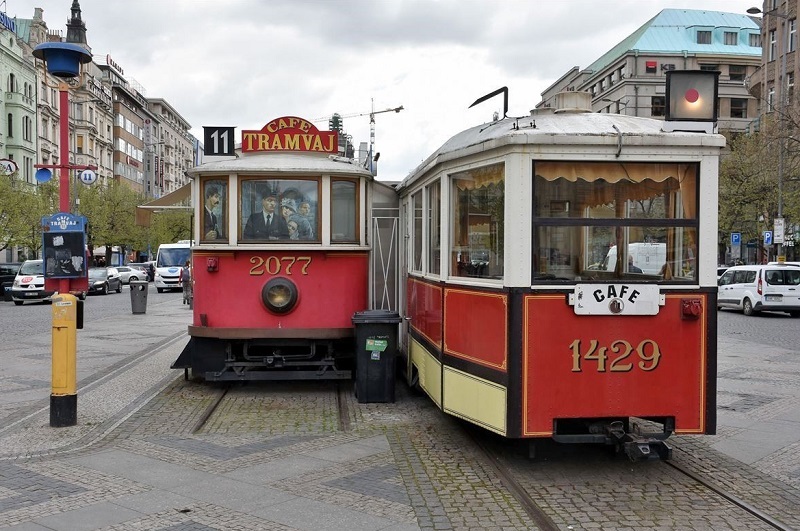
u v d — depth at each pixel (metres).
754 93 48.72
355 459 6.32
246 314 9.34
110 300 31.38
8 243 34.50
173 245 41.53
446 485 5.62
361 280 9.60
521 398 5.70
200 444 6.82
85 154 63.59
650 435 5.84
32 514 4.96
